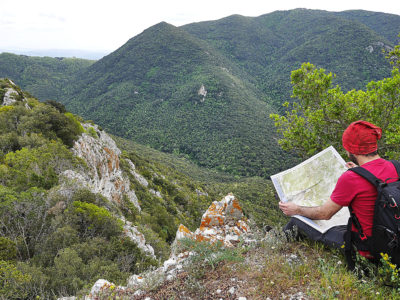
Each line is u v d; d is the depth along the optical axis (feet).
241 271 8.91
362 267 7.30
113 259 29.86
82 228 34.27
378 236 6.25
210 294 8.13
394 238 5.86
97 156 90.94
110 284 11.01
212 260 9.78
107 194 78.59
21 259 25.95
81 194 41.29
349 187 6.70
